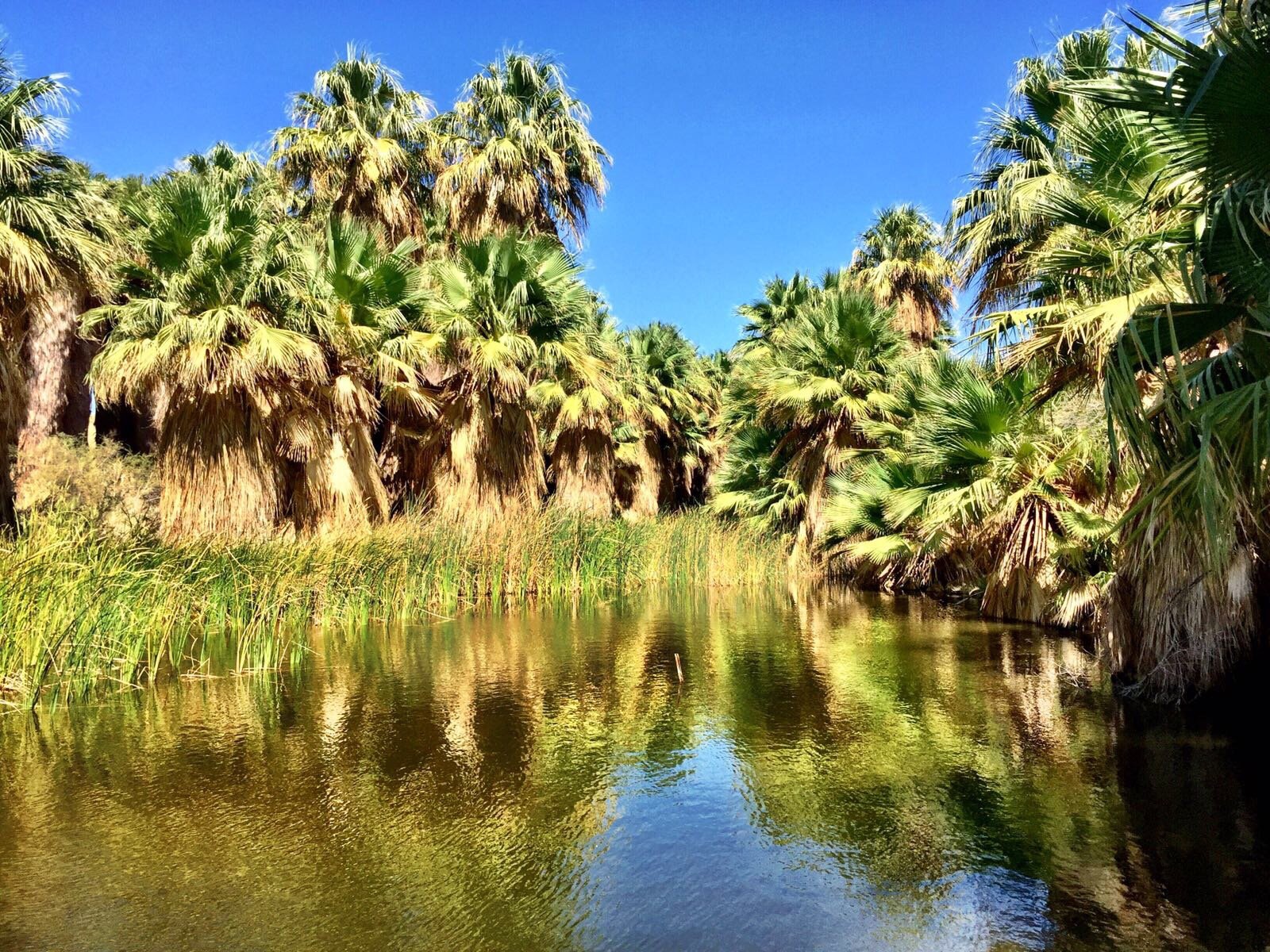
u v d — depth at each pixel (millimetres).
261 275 10883
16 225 8352
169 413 10914
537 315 14445
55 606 6066
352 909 3068
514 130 18188
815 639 9414
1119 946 2805
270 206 12719
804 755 4957
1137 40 6742
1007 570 9891
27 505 11328
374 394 14422
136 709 5863
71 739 5145
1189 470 4426
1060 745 5078
